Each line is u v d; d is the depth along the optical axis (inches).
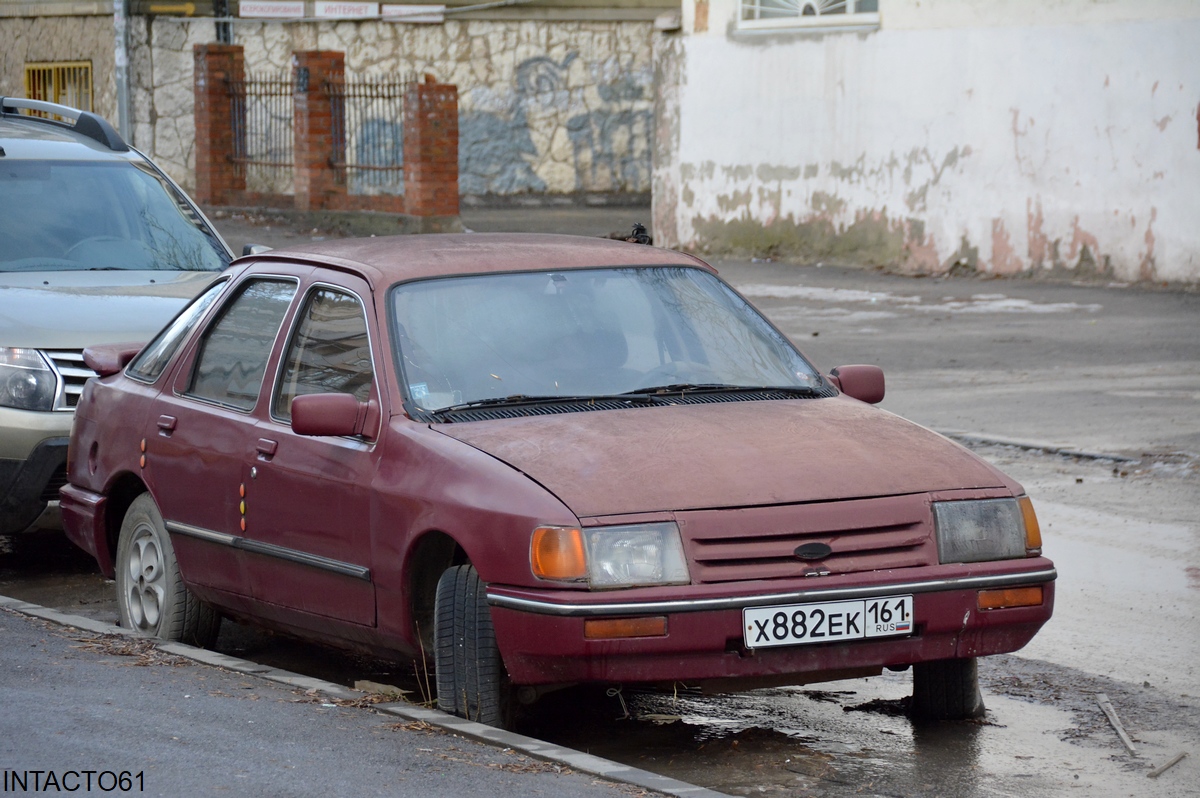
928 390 931.3
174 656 448.8
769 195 1689.2
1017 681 447.2
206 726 373.4
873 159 1578.5
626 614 347.3
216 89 2009.1
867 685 451.8
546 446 380.5
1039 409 861.2
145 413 497.7
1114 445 761.6
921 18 1520.7
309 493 419.2
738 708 430.0
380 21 2188.7
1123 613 509.7
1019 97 1448.1
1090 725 408.8
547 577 351.9
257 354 464.8
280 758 348.2
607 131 2287.2
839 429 404.8
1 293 638.5
